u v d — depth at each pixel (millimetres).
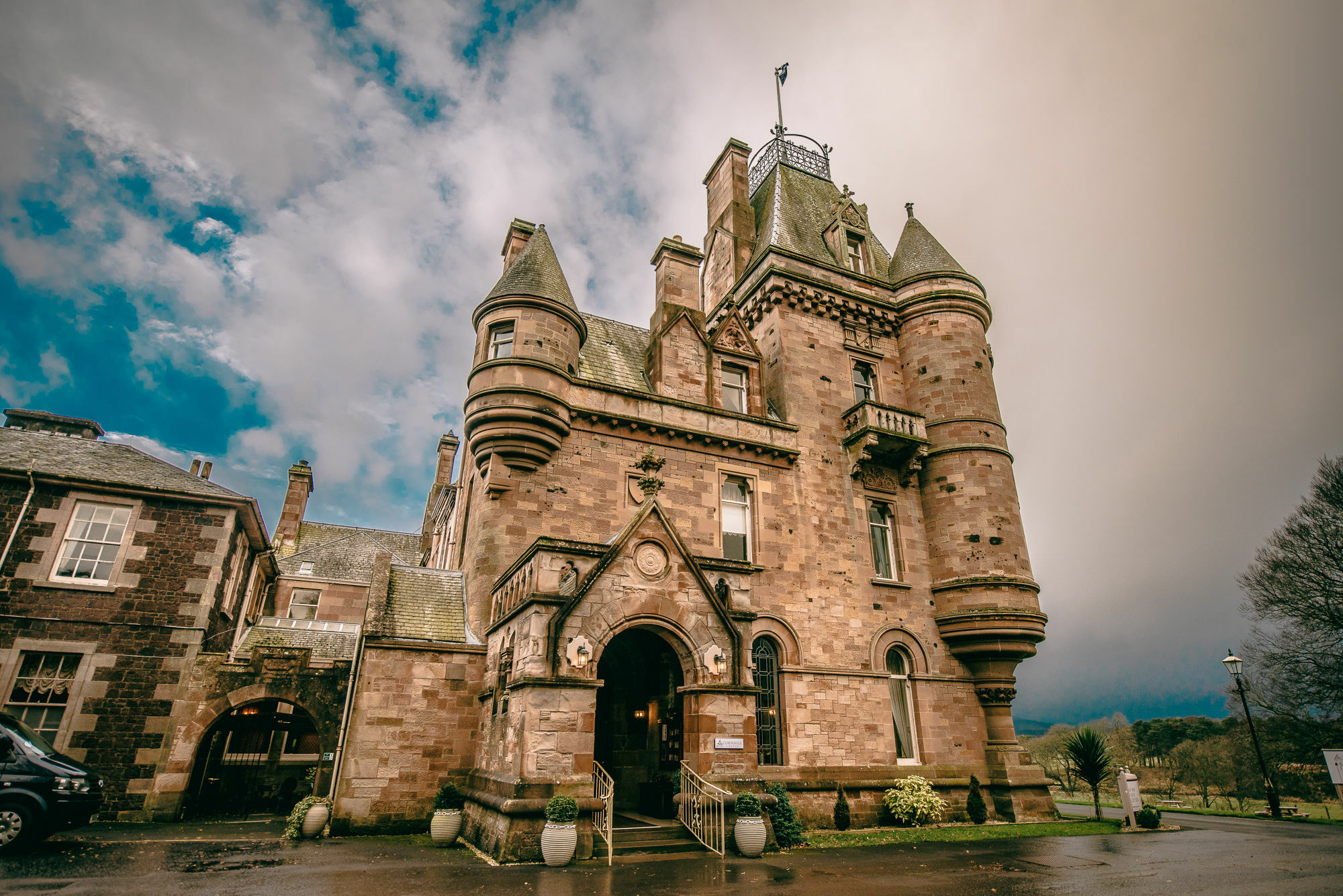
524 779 12055
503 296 20188
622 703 17562
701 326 23406
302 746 26812
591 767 12469
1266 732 33219
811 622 20531
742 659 14492
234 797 24328
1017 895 9656
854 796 18875
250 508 19625
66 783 11766
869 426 22562
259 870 10586
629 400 20594
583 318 22875
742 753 13812
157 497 18484
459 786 15789
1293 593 32062
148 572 17844
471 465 21953
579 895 9172
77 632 16859
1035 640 21578
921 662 21750
